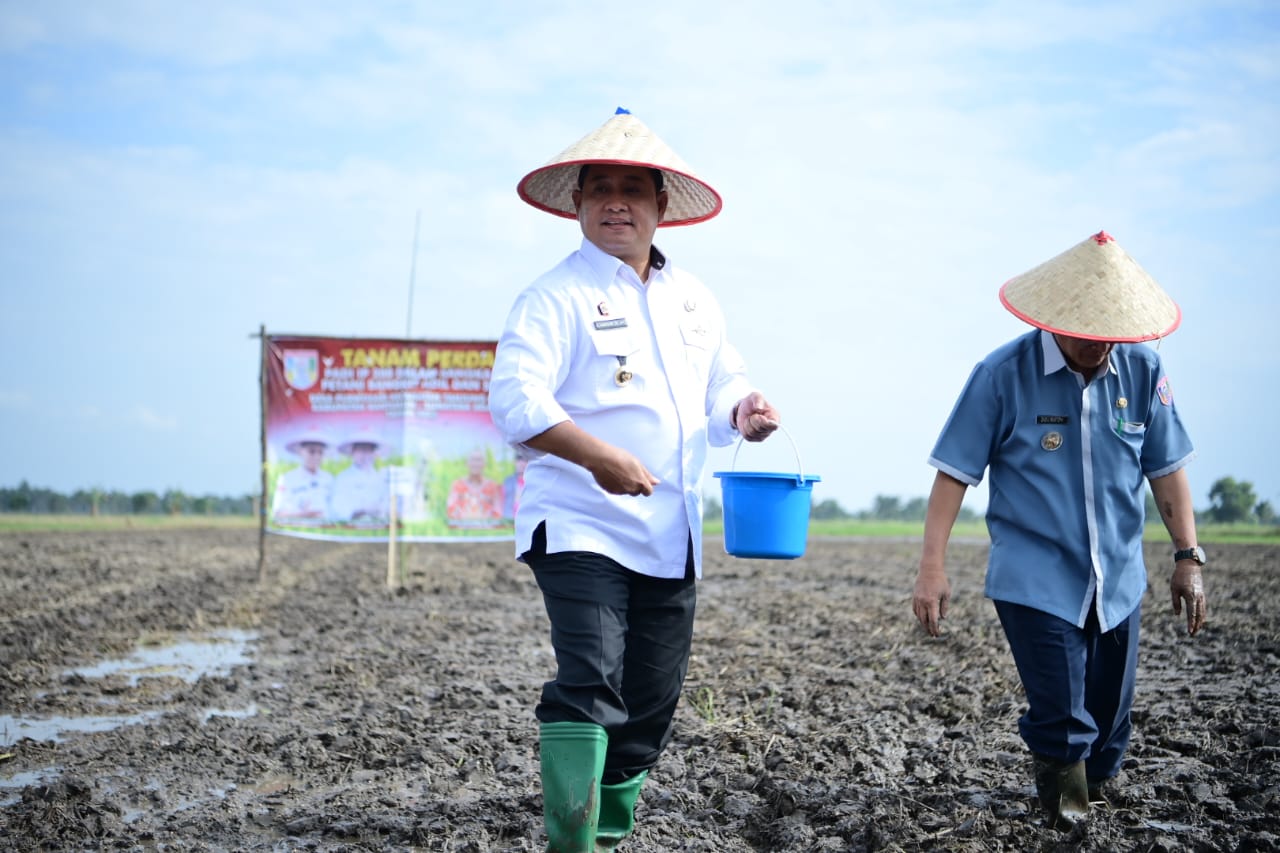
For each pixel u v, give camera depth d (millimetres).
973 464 4324
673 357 3949
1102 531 4223
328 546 23828
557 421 3568
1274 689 6551
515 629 10344
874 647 8656
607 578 3787
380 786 5391
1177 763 5051
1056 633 4168
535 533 3846
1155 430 4328
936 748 5605
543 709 3732
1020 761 5281
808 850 4289
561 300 3840
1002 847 4117
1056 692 4164
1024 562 4238
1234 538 25172
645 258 4047
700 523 4043
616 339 3850
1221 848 4031
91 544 23078
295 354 13789
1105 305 4035
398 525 13844
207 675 8336
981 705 6473
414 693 7473
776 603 11852
